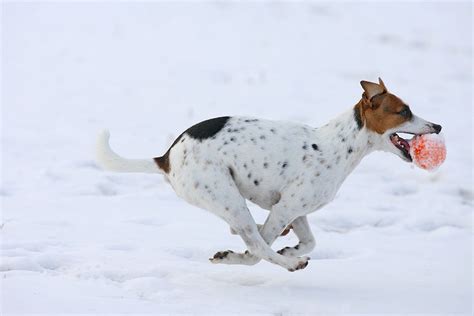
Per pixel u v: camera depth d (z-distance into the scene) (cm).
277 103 2356
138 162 901
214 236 1098
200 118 2103
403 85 2812
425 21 4275
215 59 3077
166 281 851
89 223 1127
